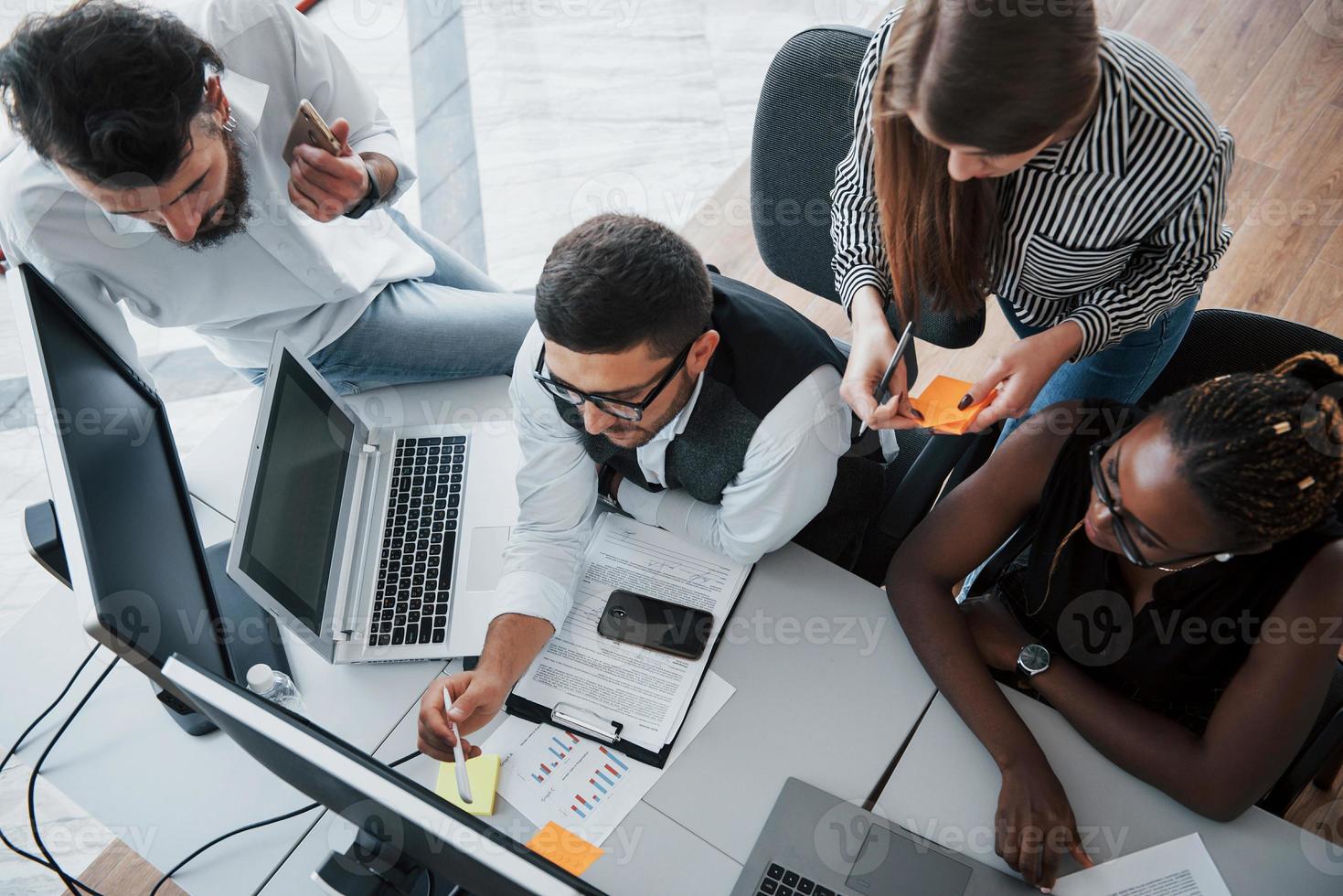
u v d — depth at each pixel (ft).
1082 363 5.44
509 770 4.33
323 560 4.72
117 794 4.45
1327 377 3.49
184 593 4.15
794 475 4.42
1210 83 9.31
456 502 5.19
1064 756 4.30
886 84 3.87
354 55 10.82
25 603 7.76
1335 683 4.64
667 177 9.52
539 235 9.23
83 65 3.91
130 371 4.77
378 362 6.30
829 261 5.77
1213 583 4.01
